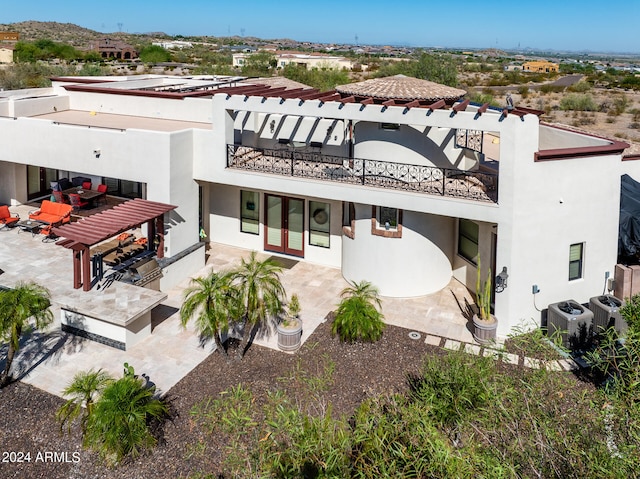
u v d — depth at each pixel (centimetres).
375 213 1888
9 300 1307
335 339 1650
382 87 1944
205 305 1398
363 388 1395
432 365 1020
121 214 1833
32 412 1283
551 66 14775
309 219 2223
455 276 2089
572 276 1775
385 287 1934
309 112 1805
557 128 2158
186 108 2512
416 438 698
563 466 662
